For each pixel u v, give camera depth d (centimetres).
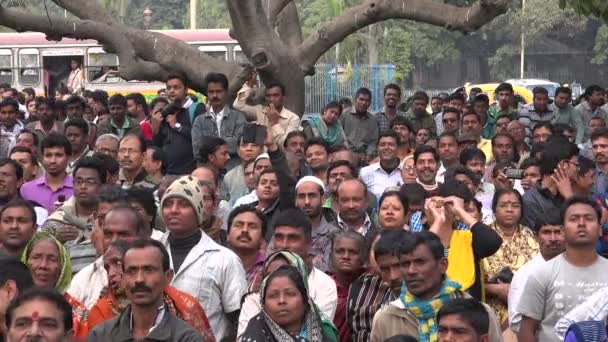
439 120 2305
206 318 852
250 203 1240
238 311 965
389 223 1079
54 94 3731
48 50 3853
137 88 3759
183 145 1636
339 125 1956
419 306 838
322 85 3875
